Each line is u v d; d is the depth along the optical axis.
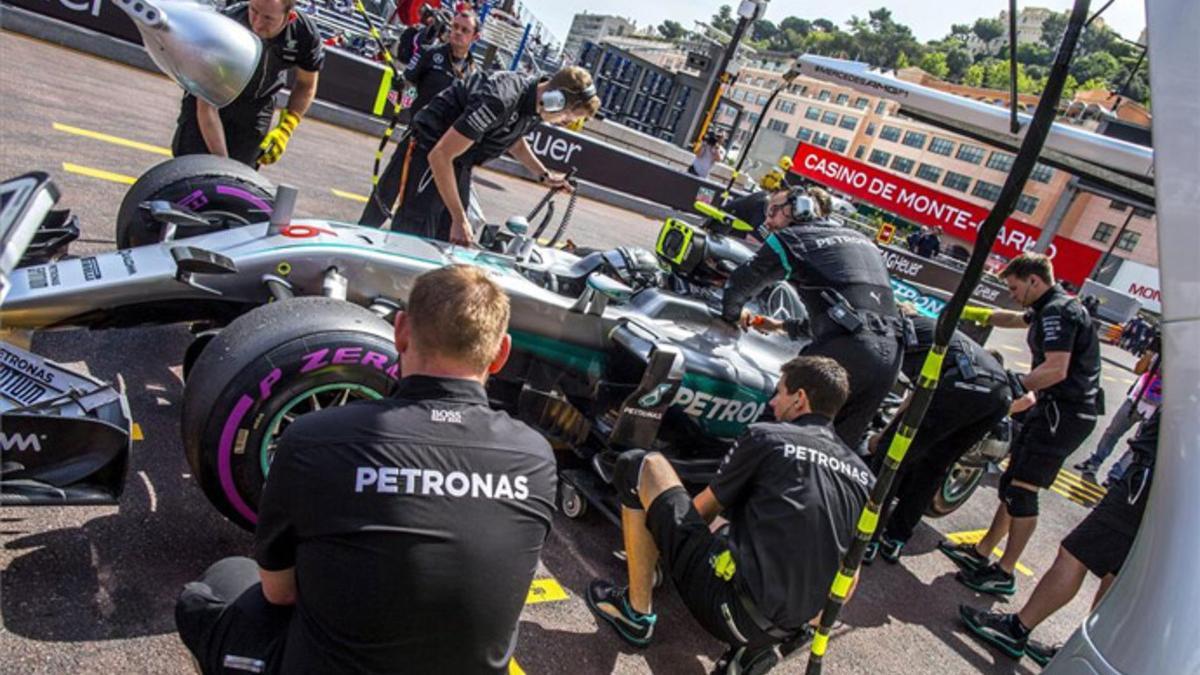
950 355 3.35
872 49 118.75
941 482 3.54
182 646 1.82
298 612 1.27
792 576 2.16
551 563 2.71
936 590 3.58
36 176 1.00
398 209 3.57
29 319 2.15
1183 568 1.32
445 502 1.26
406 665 1.24
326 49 8.88
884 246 12.47
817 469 2.23
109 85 7.03
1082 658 1.42
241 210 2.97
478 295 1.38
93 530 2.06
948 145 64.06
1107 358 15.82
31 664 1.62
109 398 2.06
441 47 4.39
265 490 1.29
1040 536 4.75
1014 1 1.64
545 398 2.97
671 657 2.50
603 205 10.95
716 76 15.51
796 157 22.08
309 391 1.97
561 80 3.15
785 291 3.86
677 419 3.25
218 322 2.54
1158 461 1.42
